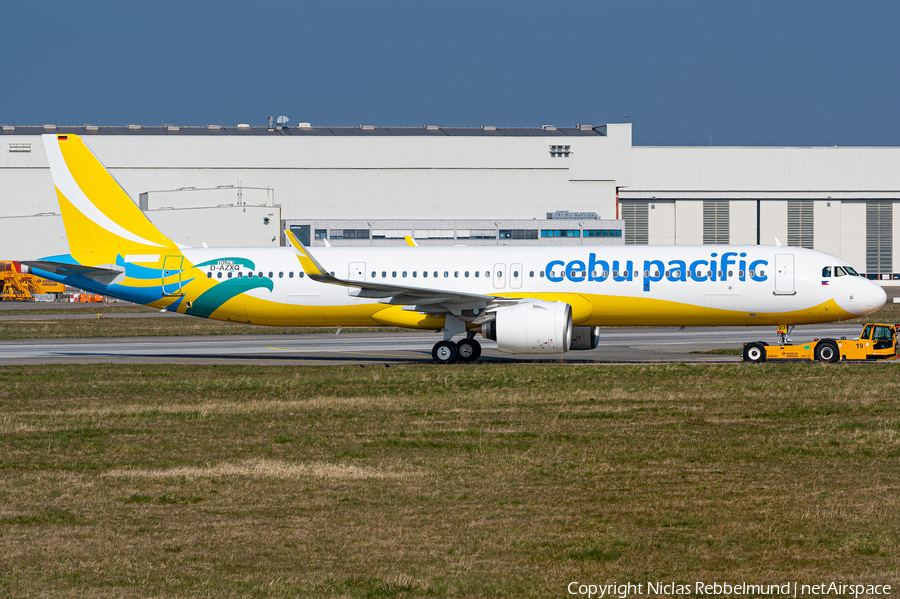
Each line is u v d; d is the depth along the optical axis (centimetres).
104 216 17312
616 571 4928
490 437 8719
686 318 15425
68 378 13888
